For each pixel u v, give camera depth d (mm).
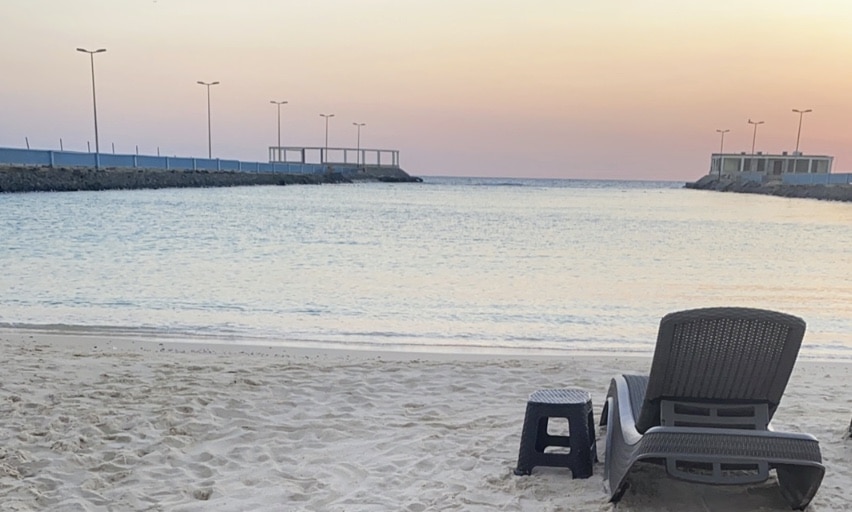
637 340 8781
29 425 4934
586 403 4164
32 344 7832
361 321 9773
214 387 5961
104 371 6477
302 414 5301
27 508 3715
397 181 120312
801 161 90125
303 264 16062
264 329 9109
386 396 5797
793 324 3338
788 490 3668
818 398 5836
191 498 3873
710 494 3797
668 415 3621
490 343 8461
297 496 3869
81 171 50000
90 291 11844
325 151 115750
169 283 12875
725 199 65688
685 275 15219
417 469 4238
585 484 3994
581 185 146250
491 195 68500
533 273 15203
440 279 14062
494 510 3662
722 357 3447
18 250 17422
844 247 22000
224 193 56312
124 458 4402
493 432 4914
